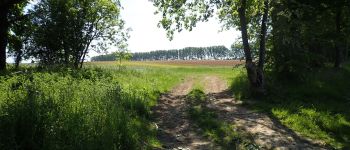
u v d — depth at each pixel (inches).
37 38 1605.6
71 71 1043.9
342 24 1358.3
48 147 348.2
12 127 342.0
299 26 1147.3
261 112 737.0
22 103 383.9
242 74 1307.8
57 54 1647.4
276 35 1080.8
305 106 811.4
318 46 1290.6
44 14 1637.6
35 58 1640.0
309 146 526.6
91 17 1702.8
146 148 442.3
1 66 1360.7
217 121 621.3
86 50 1704.0
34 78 681.6
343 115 748.6
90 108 446.3
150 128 555.8
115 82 885.2
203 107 773.9
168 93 1021.8
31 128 354.9
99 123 413.4
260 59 937.5
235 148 483.5
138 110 636.1
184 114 693.9
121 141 415.8
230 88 1117.1
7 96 441.1
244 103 821.2
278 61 1071.0
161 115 686.5
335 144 551.8
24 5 1571.1
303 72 1063.0
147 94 854.5
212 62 4338.1
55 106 407.5
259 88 912.9
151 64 3892.7
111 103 505.7
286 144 526.6
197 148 481.1
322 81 1101.1
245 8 930.7
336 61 1358.3
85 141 370.6
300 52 1079.6
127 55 1929.1
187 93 1035.3
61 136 368.2
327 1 1214.3
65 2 1649.9
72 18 1656.0
